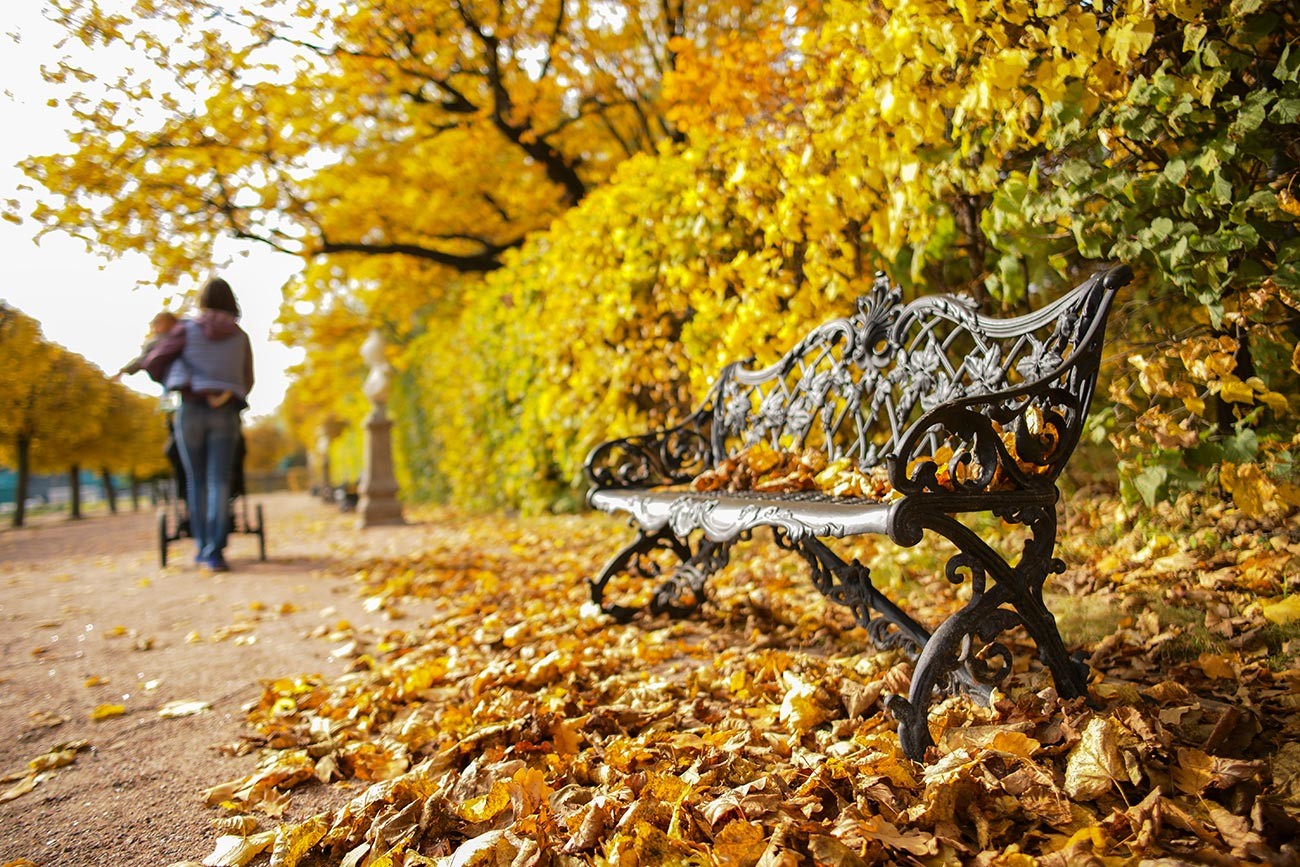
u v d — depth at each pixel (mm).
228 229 9859
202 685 3355
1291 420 3229
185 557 8516
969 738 1914
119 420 24859
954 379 2607
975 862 1466
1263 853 1377
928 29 3162
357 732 2611
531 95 11008
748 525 2564
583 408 7113
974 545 2037
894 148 3543
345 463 27500
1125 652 2564
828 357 3383
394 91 10555
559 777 2051
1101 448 4289
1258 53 2938
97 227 8570
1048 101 2963
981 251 3898
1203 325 3207
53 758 2506
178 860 1852
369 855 1735
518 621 3975
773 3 9789
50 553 10664
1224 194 2787
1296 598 2605
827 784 1765
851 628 3250
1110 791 1643
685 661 3139
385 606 4855
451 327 12852
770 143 4441
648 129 12523
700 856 1541
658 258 5895
